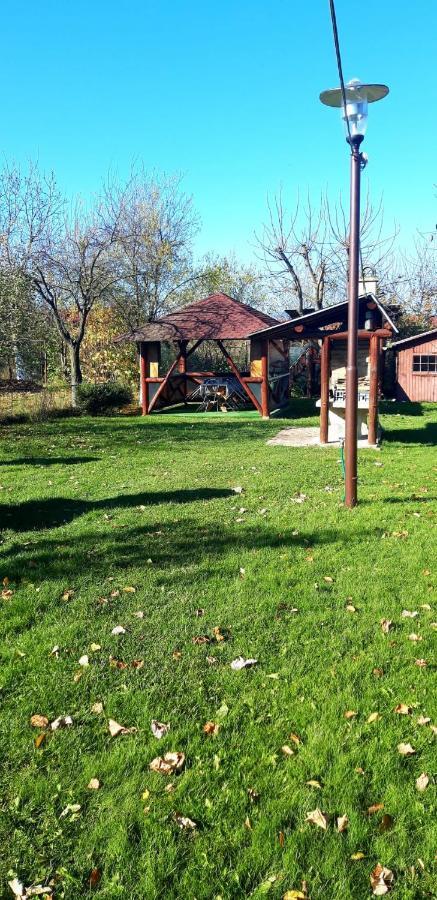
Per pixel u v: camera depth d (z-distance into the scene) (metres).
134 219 29.20
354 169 6.88
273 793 2.77
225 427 16.73
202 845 2.50
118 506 7.88
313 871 2.38
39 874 2.39
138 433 15.48
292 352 30.03
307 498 8.05
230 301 21.72
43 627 4.39
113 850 2.48
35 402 19.06
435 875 2.34
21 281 20.09
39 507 7.89
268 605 4.66
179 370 23.81
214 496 8.28
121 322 28.59
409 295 31.34
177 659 3.91
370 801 2.71
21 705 3.45
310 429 16.06
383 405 22.97
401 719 3.25
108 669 3.81
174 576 5.28
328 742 3.06
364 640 4.11
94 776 2.90
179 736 3.16
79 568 5.54
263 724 3.24
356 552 5.80
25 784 2.85
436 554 5.71
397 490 8.49
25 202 22.00
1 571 5.47
